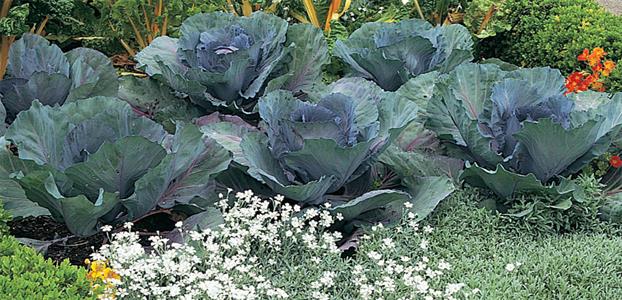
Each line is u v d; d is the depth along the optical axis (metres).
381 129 3.21
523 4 4.40
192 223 3.03
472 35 4.39
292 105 3.18
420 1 4.48
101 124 2.95
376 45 3.68
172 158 2.91
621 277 2.90
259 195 3.19
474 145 3.19
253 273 2.75
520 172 3.24
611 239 3.15
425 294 2.81
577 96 3.47
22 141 2.96
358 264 2.93
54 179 2.87
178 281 2.81
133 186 2.96
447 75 3.40
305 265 2.92
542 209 3.16
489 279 2.84
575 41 4.08
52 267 2.63
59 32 4.01
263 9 4.20
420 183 3.19
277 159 3.14
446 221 3.10
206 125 3.23
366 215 3.13
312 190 3.03
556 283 2.85
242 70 3.38
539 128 3.08
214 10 3.96
